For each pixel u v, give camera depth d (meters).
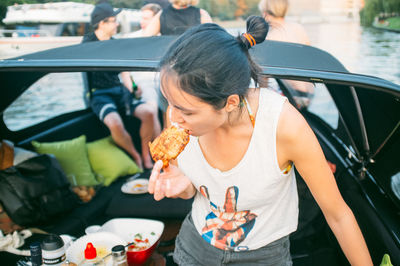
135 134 4.14
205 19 3.98
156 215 2.79
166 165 1.25
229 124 1.18
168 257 2.35
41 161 2.68
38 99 4.24
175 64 1.00
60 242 1.63
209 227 1.41
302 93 3.38
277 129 1.16
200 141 1.27
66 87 4.79
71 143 3.29
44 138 3.37
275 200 1.31
